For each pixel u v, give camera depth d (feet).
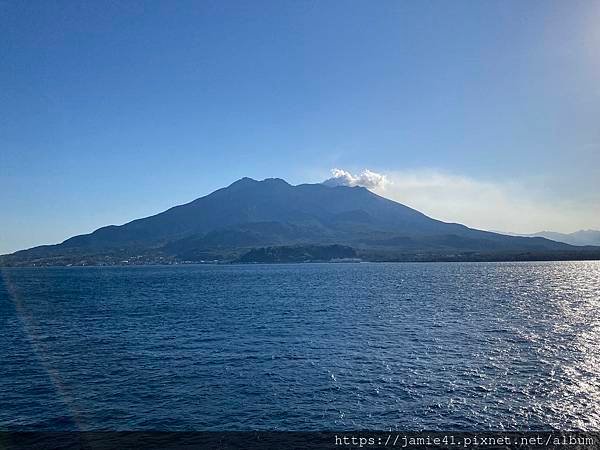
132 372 114.83
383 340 149.07
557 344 139.33
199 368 117.91
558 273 599.98
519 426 78.84
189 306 256.73
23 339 159.43
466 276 540.52
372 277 536.83
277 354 131.85
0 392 100.73
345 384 102.83
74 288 414.21
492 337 151.53
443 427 79.20
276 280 501.56
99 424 83.51
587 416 82.43
